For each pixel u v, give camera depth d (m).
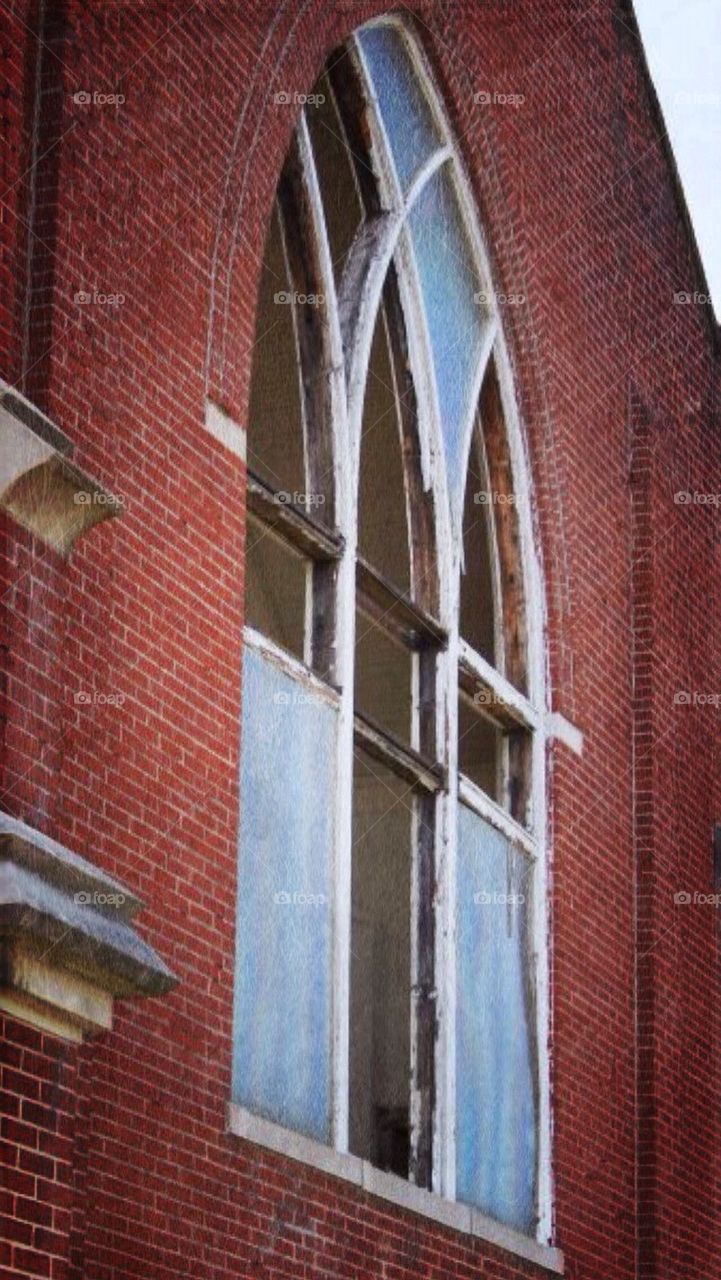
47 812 10.04
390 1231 13.40
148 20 12.28
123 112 11.97
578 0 18.23
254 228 13.16
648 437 18.50
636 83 19.16
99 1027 10.07
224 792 12.20
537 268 17.14
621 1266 16.56
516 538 16.92
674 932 17.95
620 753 17.72
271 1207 12.17
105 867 11.07
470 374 16.44
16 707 9.88
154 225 12.15
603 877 17.12
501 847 15.94
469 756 16.98
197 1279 11.40
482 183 16.59
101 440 11.45
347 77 15.38
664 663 18.31
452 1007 14.77
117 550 11.48
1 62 10.48
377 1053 14.97
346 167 15.62
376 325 15.80
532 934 16.22
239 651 12.52
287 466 14.74
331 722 13.81
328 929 13.51
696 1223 17.64
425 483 15.63
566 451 17.31
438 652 15.33
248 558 15.98
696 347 19.70
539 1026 16.06
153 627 11.72
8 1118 9.55
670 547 18.67
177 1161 11.34
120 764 11.30
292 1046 13.02
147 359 11.94
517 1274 14.96
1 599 9.87
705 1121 18.11
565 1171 15.88
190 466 12.24
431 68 16.17
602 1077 16.64
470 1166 14.92
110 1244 10.73
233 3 13.15
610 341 18.22
